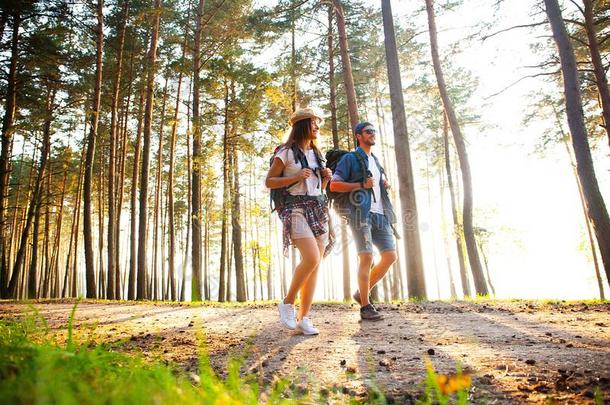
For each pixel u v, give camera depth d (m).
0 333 2.46
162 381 1.35
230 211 15.69
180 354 2.92
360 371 2.42
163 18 18.89
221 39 17.11
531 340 3.20
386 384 2.14
